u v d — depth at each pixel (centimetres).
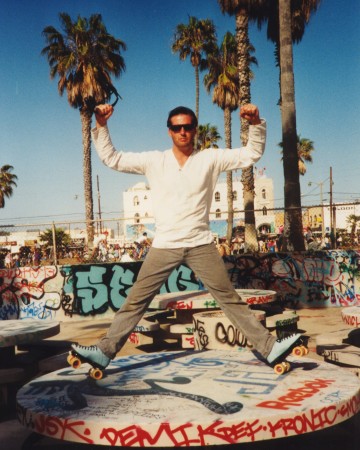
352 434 288
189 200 287
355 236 1169
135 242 1424
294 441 286
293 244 1134
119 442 204
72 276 1005
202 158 293
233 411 213
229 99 3309
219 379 265
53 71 2783
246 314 287
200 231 289
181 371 285
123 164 296
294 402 222
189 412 213
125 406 226
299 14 1772
